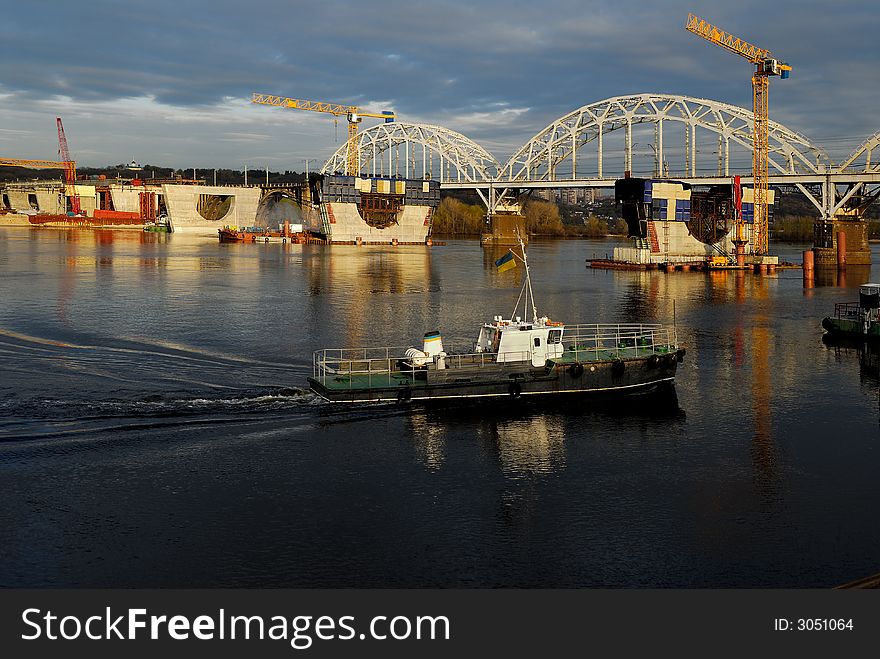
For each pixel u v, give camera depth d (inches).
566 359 1715.1
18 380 1796.3
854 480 1283.2
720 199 6466.5
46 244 7824.8
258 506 1151.0
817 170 6624.0
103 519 1098.1
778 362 2220.7
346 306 3373.5
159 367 1975.9
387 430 1483.8
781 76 6476.4
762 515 1144.8
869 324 2576.3
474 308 3378.4
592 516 1137.4
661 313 3316.9
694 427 1560.0
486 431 1494.8
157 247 7790.4
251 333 2578.7
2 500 1149.7
